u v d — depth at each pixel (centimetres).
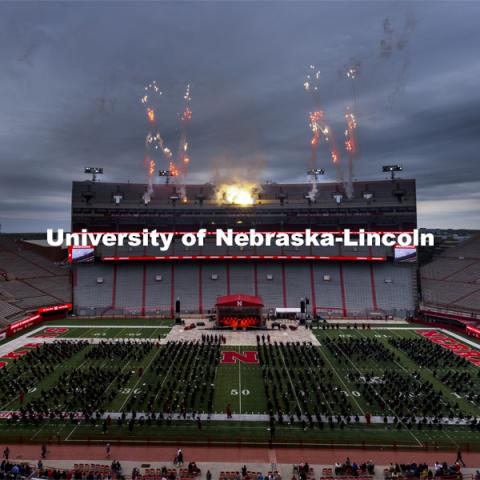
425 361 5259
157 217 10119
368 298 8788
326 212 10056
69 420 3678
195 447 3309
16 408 3884
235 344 6200
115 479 2858
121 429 3538
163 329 7231
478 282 8681
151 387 4381
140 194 10306
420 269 10338
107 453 3186
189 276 9256
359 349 5847
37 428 3541
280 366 5112
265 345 5881
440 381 4597
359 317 8406
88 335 6756
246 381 4619
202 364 5175
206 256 9300
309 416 3628
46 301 8444
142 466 3050
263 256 9331
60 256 10794
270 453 3234
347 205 9981
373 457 3183
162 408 3897
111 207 9894
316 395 4138
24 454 3183
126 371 4862
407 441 3378
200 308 8675
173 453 3231
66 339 6475
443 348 6031
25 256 10125
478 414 3809
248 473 2950
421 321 7969
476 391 4328
